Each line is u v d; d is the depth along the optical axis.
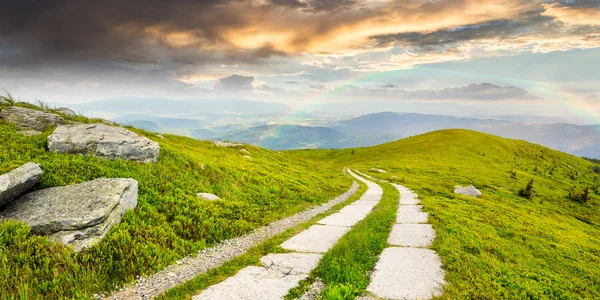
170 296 10.46
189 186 24.02
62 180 17.52
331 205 32.25
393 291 10.84
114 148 23.34
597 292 15.42
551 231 33.88
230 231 18.91
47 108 32.53
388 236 19.12
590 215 78.69
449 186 69.94
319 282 11.79
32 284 10.37
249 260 14.06
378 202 35.69
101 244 13.18
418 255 15.08
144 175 22.09
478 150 143.25
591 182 133.88
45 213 13.59
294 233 19.52
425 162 113.81
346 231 20.12
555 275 16.45
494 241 20.47
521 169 127.62
